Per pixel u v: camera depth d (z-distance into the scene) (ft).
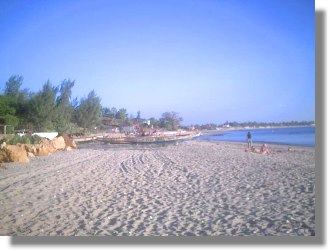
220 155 80.18
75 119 229.86
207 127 598.34
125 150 107.65
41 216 26.94
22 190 37.86
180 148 116.16
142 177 46.24
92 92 238.27
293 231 21.85
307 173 45.47
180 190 36.27
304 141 167.02
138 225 23.99
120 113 345.51
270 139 195.93
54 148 99.45
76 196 34.30
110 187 39.04
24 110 157.17
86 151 102.83
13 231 23.32
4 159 65.98
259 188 35.94
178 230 22.76
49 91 159.94
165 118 353.31
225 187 37.19
